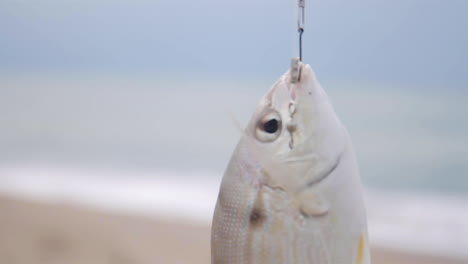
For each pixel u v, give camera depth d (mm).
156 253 9250
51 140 21844
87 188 14750
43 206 11992
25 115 26391
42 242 9375
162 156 19391
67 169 17172
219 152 20125
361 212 2168
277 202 2115
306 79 2232
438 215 13078
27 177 15867
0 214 11031
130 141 21812
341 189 2131
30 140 21797
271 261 2098
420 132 21406
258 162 2166
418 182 16234
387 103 25375
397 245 10977
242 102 28406
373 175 17031
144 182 15766
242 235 2141
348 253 2119
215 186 15516
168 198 14070
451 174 16984
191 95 30406
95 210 12055
